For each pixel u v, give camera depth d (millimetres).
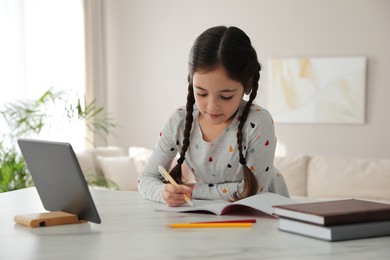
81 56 5137
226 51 1426
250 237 1161
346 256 1005
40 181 1427
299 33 5223
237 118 1642
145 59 5594
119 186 4281
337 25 5141
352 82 5094
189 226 1271
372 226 1161
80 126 5020
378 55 5070
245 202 1422
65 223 1318
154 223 1317
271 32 5281
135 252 1041
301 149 5250
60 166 1298
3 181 3346
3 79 4133
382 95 5070
